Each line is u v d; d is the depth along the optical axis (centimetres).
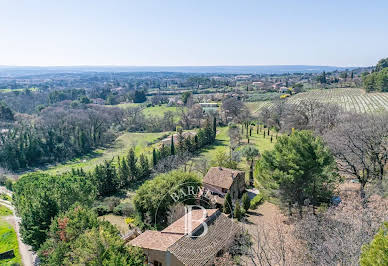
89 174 6025
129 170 6506
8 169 9044
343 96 12988
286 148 3434
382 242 1403
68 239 2667
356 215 2506
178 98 18950
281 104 10444
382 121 4012
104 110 13588
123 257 2059
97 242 2128
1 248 4022
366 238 2028
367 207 2803
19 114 13038
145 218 3919
